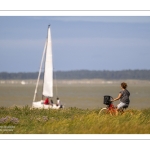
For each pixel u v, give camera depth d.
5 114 82.94
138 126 64.75
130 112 77.19
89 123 67.31
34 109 90.81
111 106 79.44
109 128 63.00
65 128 65.19
